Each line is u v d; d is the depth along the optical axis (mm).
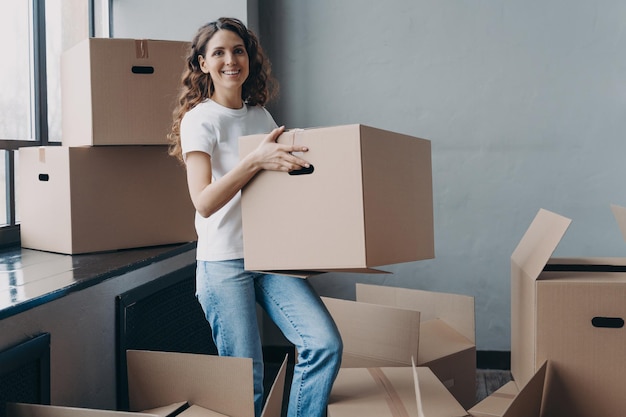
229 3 2953
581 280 1726
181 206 2455
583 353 1723
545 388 1760
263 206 1612
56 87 2594
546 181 3113
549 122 3090
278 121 3303
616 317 1700
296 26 3254
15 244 2385
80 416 1422
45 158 2230
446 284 3217
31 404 1451
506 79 3107
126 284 2066
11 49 2299
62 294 1628
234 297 1739
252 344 1763
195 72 1847
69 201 2176
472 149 3152
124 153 2293
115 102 2207
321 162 1529
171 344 2385
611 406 1721
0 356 1427
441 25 3141
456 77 3145
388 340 2070
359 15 3205
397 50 3184
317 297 1770
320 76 3252
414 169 1732
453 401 1711
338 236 1522
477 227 3178
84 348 1823
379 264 1548
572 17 3047
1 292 1575
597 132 3061
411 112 3191
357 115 3234
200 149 1697
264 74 1949
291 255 1581
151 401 1742
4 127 2273
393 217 1616
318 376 1705
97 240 2240
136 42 2229
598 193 3076
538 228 1979
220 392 1666
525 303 1862
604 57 3037
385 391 1788
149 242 2377
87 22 2838
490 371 3139
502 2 3088
